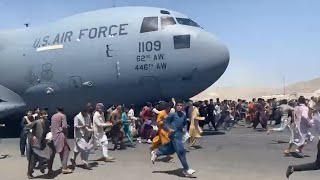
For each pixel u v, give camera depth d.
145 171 10.61
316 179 9.25
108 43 17.69
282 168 10.72
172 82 17.05
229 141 17.08
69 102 18.92
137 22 17.62
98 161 12.45
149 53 17.06
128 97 17.97
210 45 16.86
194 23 18.12
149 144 16.58
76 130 11.10
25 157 13.64
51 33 19.36
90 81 17.97
